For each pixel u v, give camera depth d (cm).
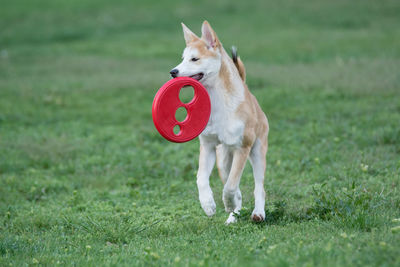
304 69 2059
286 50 2517
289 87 1789
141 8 4044
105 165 1245
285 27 3125
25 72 2372
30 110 1728
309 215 814
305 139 1294
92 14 3969
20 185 1112
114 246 763
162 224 855
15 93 1952
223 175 871
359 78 1786
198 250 689
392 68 1867
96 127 1555
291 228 755
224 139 819
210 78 812
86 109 1738
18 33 3472
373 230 679
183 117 1552
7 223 902
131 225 850
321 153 1175
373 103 1520
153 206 973
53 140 1416
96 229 838
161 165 1214
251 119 819
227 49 2603
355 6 3466
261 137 868
